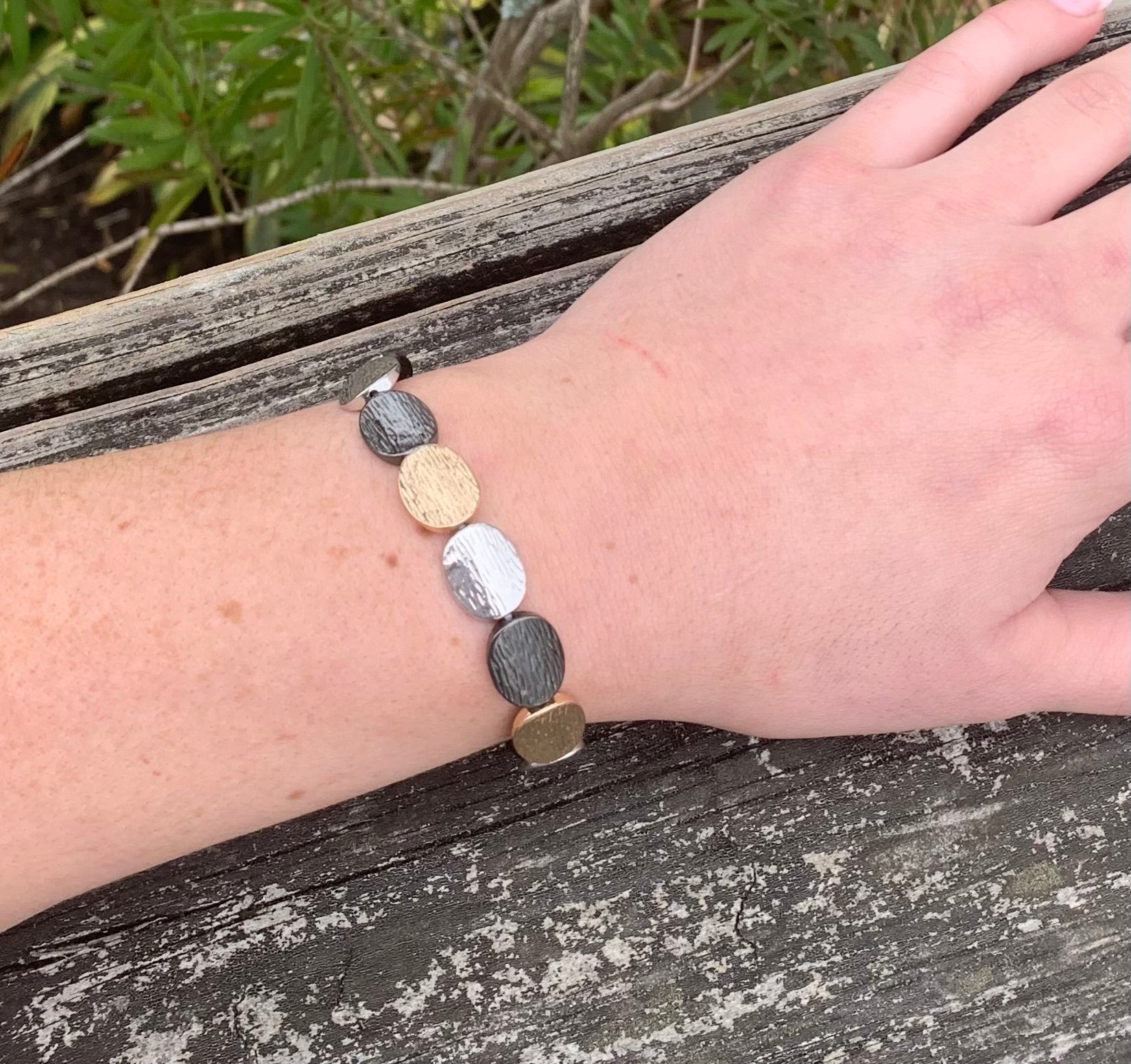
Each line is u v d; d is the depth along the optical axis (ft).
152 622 0.67
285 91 1.63
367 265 0.87
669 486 0.74
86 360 0.85
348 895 0.76
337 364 0.86
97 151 2.15
